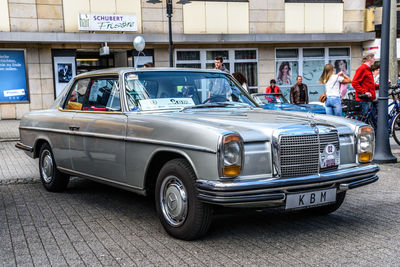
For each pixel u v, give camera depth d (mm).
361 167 4277
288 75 21266
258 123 3986
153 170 4422
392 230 4336
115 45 18625
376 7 20984
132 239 4160
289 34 20062
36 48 17938
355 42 21719
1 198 5891
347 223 4598
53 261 3648
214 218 4844
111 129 4754
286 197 3748
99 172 5043
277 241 4062
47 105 18297
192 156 3793
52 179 6082
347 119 4617
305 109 10906
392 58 15820
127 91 4824
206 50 20078
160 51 19406
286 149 3812
